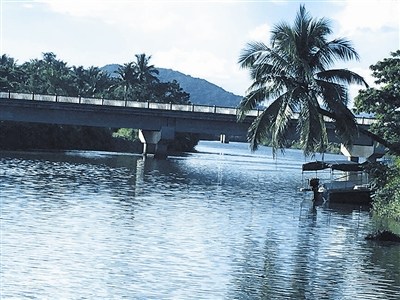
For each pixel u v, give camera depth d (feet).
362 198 220.02
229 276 109.60
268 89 174.60
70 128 469.98
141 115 364.58
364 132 183.11
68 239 130.41
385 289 107.04
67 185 226.58
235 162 433.89
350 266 121.60
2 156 344.69
